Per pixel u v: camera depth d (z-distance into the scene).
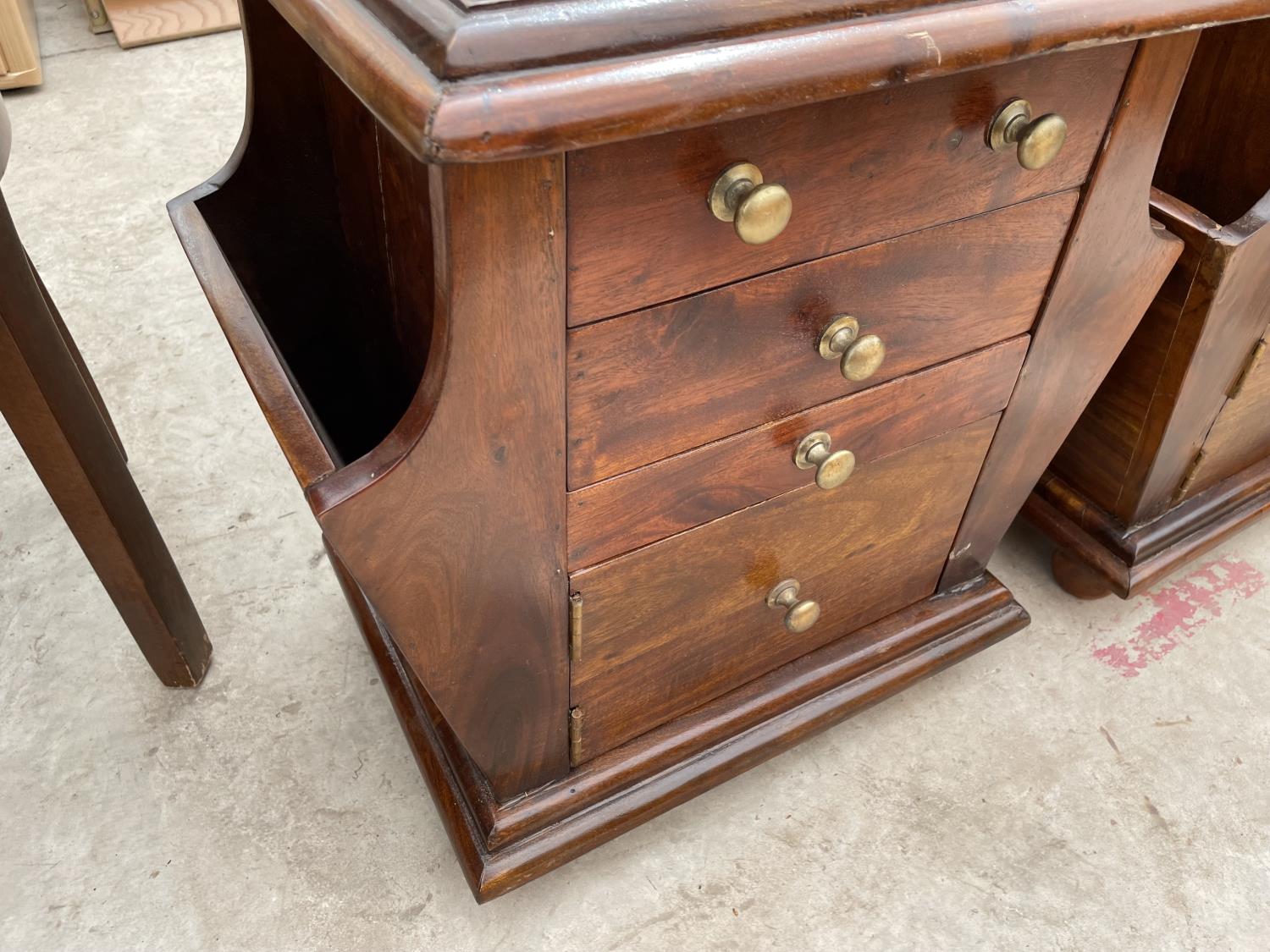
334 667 1.11
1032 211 0.70
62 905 0.91
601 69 0.43
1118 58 0.63
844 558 0.90
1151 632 1.17
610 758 0.91
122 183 1.80
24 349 0.76
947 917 0.92
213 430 1.38
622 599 0.76
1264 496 1.20
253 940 0.89
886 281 0.67
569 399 0.59
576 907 0.92
